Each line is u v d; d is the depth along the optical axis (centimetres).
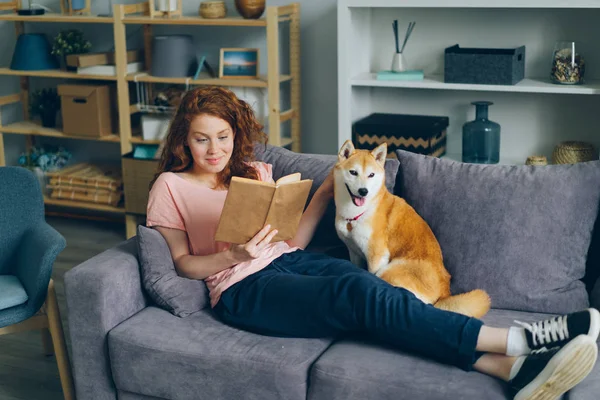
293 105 373
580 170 210
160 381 194
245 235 194
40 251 221
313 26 368
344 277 187
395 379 171
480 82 317
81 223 420
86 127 385
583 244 208
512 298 207
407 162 227
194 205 209
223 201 211
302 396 180
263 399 183
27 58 394
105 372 204
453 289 212
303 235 223
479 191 213
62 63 412
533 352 167
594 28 322
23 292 221
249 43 384
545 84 316
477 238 210
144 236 206
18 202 240
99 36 407
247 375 183
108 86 388
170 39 365
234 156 216
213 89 208
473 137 331
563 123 337
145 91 393
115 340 197
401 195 228
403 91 358
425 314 176
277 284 195
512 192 211
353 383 173
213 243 210
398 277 205
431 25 347
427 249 209
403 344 179
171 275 207
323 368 177
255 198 188
